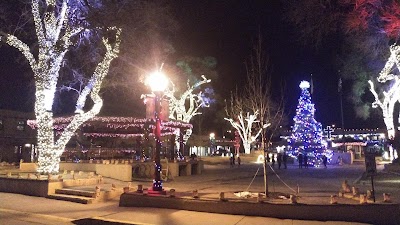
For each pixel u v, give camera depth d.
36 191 17.81
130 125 31.30
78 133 34.00
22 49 22.25
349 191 15.43
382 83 40.19
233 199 13.85
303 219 12.33
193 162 31.59
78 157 33.91
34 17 22.27
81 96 23.05
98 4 22.92
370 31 26.28
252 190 18.55
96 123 30.41
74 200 16.23
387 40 28.16
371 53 30.83
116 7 23.19
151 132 32.09
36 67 22.36
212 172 33.75
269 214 12.69
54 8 22.47
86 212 13.83
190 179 26.25
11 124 50.44
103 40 23.09
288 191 17.91
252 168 39.88
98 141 38.22
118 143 38.84
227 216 12.81
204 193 16.64
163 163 28.73
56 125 30.67
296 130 46.47
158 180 15.34
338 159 48.75
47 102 22.14
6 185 19.03
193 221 12.09
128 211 13.80
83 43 25.81
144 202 14.57
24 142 51.22
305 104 46.84
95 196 16.31
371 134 65.12
